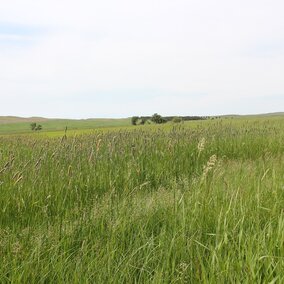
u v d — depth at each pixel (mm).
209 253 3041
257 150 11148
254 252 2773
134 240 3471
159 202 4418
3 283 2734
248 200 4062
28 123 110562
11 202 4898
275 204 3846
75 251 3309
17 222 4531
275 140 12336
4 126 100688
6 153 10094
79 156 7320
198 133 12297
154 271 2842
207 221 3645
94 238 3486
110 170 6777
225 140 11594
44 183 5660
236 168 6773
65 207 5027
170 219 3811
